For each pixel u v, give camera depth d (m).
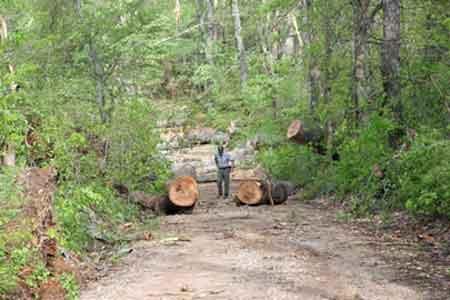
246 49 43.31
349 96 19.12
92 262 10.42
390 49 16.02
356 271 9.45
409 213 13.62
